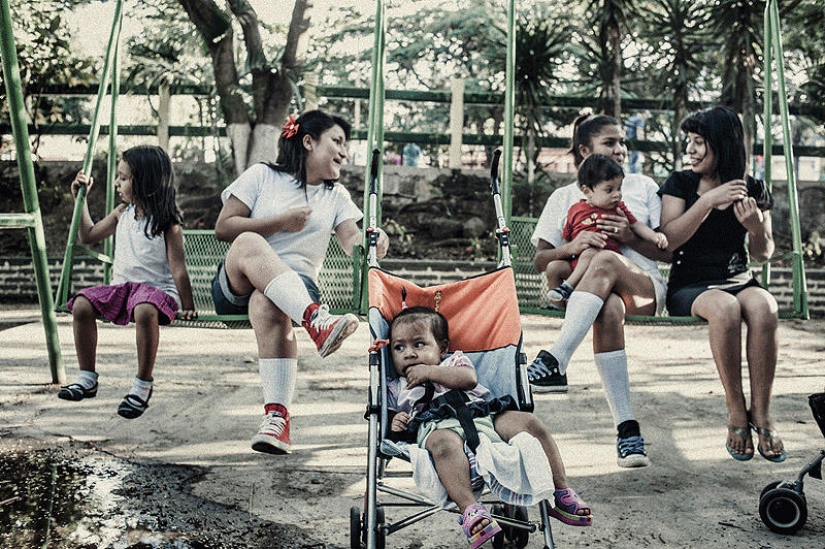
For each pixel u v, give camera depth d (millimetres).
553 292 3762
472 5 13578
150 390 3992
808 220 9727
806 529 3006
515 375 2977
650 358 6023
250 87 9266
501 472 2506
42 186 9828
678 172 4047
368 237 3420
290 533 2928
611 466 3670
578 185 4016
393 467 3703
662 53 9742
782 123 4566
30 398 4508
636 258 3922
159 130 9805
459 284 3246
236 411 4402
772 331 3412
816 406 3012
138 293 3926
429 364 2953
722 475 3566
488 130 13727
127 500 3166
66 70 9742
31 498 3148
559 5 11602
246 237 3541
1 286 8812
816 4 9562
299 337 6574
